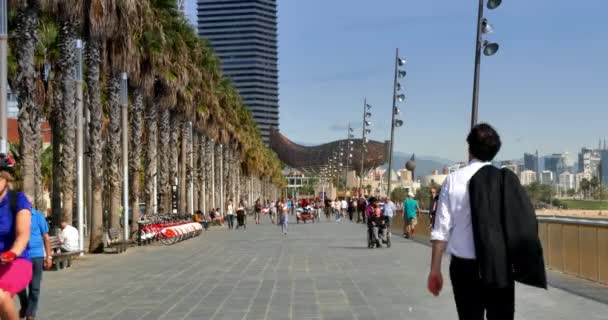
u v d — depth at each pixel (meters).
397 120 42.00
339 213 66.50
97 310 10.84
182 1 40.59
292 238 34.09
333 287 13.63
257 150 102.69
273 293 12.73
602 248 13.01
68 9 20.55
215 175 68.69
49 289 13.77
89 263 20.11
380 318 9.75
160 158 38.62
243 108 84.12
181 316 10.12
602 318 9.45
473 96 19.34
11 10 18.77
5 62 15.23
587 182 197.88
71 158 22.34
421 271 16.97
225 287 13.77
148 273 16.92
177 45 34.28
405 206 33.00
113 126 26.89
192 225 35.38
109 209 27.14
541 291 12.42
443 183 5.15
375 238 26.23
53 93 26.53
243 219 48.53
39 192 21.62
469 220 4.94
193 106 44.69
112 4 22.06
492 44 19.02
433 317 9.84
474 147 5.13
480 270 4.75
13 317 5.65
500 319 4.93
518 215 4.79
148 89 30.61
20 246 5.82
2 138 15.12
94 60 23.98
